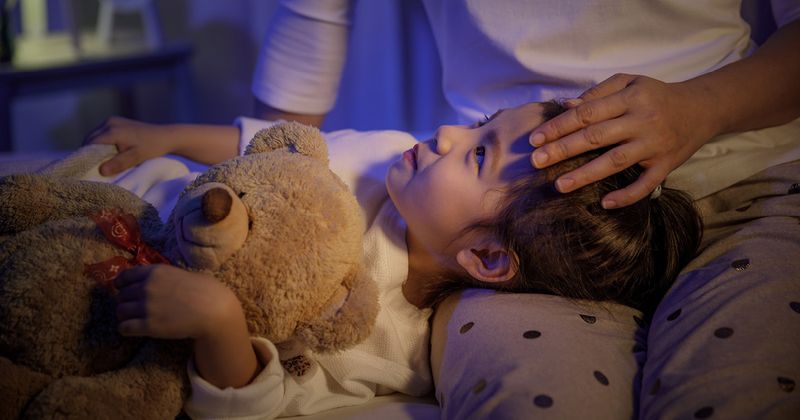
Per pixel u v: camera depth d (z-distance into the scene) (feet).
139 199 2.64
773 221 2.77
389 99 5.79
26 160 3.43
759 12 4.23
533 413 2.10
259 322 2.12
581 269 2.73
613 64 3.33
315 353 2.41
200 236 2.01
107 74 7.11
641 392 2.29
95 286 2.10
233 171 2.21
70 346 2.05
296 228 2.10
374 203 3.10
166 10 8.11
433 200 2.83
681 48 3.34
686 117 2.67
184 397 2.17
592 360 2.32
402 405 2.62
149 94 8.81
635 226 2.75
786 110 3.05
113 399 1.99
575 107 2.57
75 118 9.07
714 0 3.28
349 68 5.96
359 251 2.28
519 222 2.73
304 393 2.50
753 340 2.20
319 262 2.11
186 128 3.63
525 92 3.50
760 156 3.10
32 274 2.07
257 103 4.39
